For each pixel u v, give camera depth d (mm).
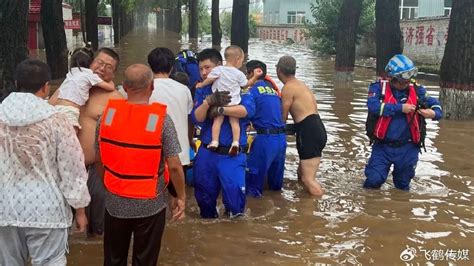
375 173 7137
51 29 15875
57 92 5371
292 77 7223
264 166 6824
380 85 7023
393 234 5750
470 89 11555
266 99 6758
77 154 3818
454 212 6402
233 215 6199
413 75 6883
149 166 4172
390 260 5137
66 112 5074
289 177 7812
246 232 5793
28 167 3713
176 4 51875
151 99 5695
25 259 3908
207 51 6379
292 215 6285
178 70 7820
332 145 9438
